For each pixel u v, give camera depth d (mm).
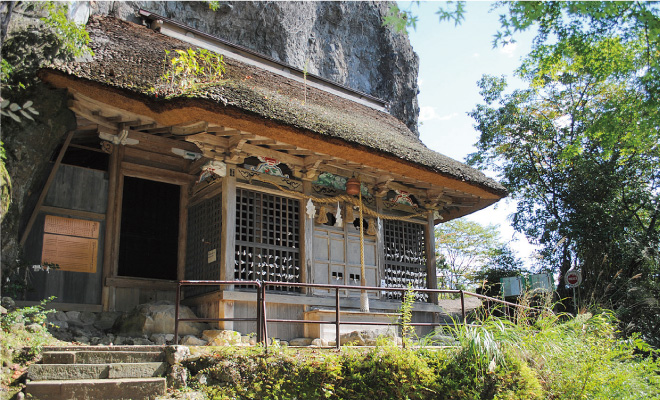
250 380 5918
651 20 7586
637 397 7582
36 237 8609
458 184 11156
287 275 9820
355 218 11000
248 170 9648
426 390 6520
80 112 8516
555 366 7375
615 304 14047
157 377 5762
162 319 8352
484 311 8297
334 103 13742
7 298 6910
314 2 19594
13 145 7336
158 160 10094
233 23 16547
